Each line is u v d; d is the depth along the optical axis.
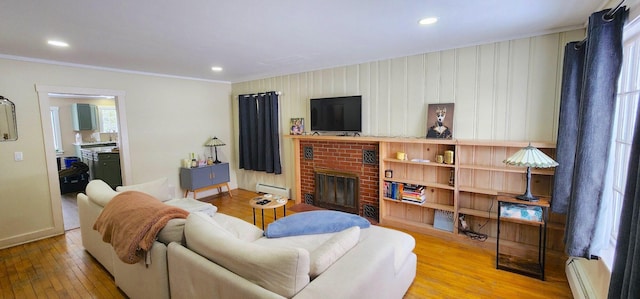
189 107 5.11
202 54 3.39
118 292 2.45
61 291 2.48
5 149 3.34
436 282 2.51
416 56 3.51
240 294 1.38
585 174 1.91
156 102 4.67
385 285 1.81
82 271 2.79
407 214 3.80
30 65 3.45
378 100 3.87
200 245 1.69
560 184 2.51
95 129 7.52
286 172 5.13
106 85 4.10
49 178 3.64
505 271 2.67
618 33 1.70
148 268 1.96
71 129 7.39
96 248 2.89
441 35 2.81
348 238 1.84
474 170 3.25
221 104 5.62
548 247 2.94
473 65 3.15
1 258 3.08
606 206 1.88
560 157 2.50
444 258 2.92
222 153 5.70
